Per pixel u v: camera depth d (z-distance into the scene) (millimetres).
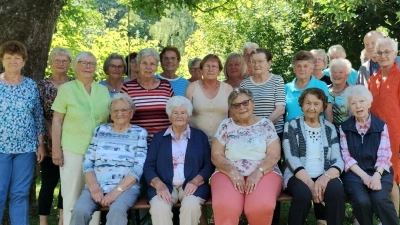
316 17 9992
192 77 6016
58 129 4039
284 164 4270
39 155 4156
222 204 3715
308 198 3771
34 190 5297
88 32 12258
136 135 4047
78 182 4051
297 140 4066
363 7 8844
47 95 4371
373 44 4738
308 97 4008
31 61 4770
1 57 3844
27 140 3914
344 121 4191
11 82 3889
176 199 3924
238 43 12602
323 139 4051
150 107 4172
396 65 4172
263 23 11703
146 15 7340
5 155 3836
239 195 3795
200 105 4273
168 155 3992
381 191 3787
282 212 5406
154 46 13344
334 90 4660
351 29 9359
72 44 9781
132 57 5770
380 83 4246
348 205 5578
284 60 11289
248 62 5234
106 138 4008
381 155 3951
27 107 3891
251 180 3807
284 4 10234
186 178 3957
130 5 7324
